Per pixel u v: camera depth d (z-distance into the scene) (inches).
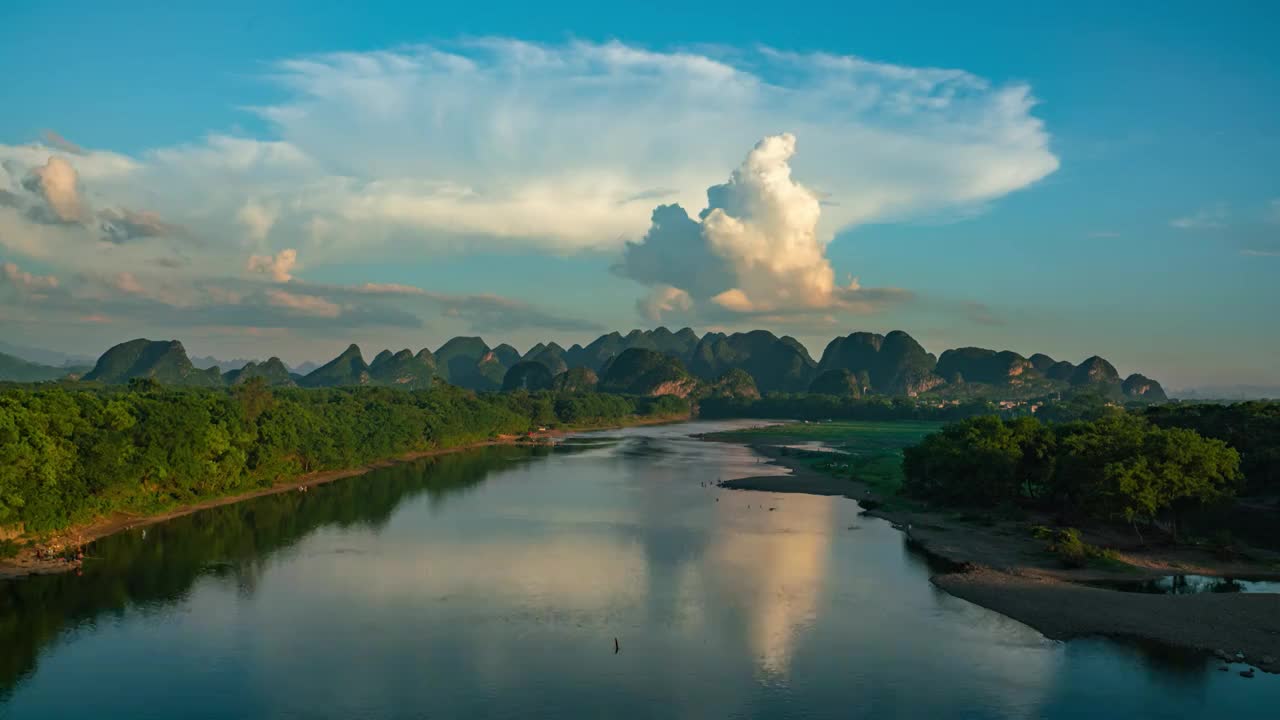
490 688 1873.8
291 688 1865.2
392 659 2048.5
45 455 3058.6
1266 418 4097.0
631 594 2640.3
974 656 2090.3
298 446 5226.4
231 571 2886.3
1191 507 3334.2
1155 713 1756.9
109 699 1798.7
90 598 2529.5
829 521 4025.6
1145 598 2549.2
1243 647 2138.3
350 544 3361.2
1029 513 4094.5
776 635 2249.0
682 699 1820.9
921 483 4707.2
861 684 1911.9
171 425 4005.9
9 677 1910.7
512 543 3405.5
